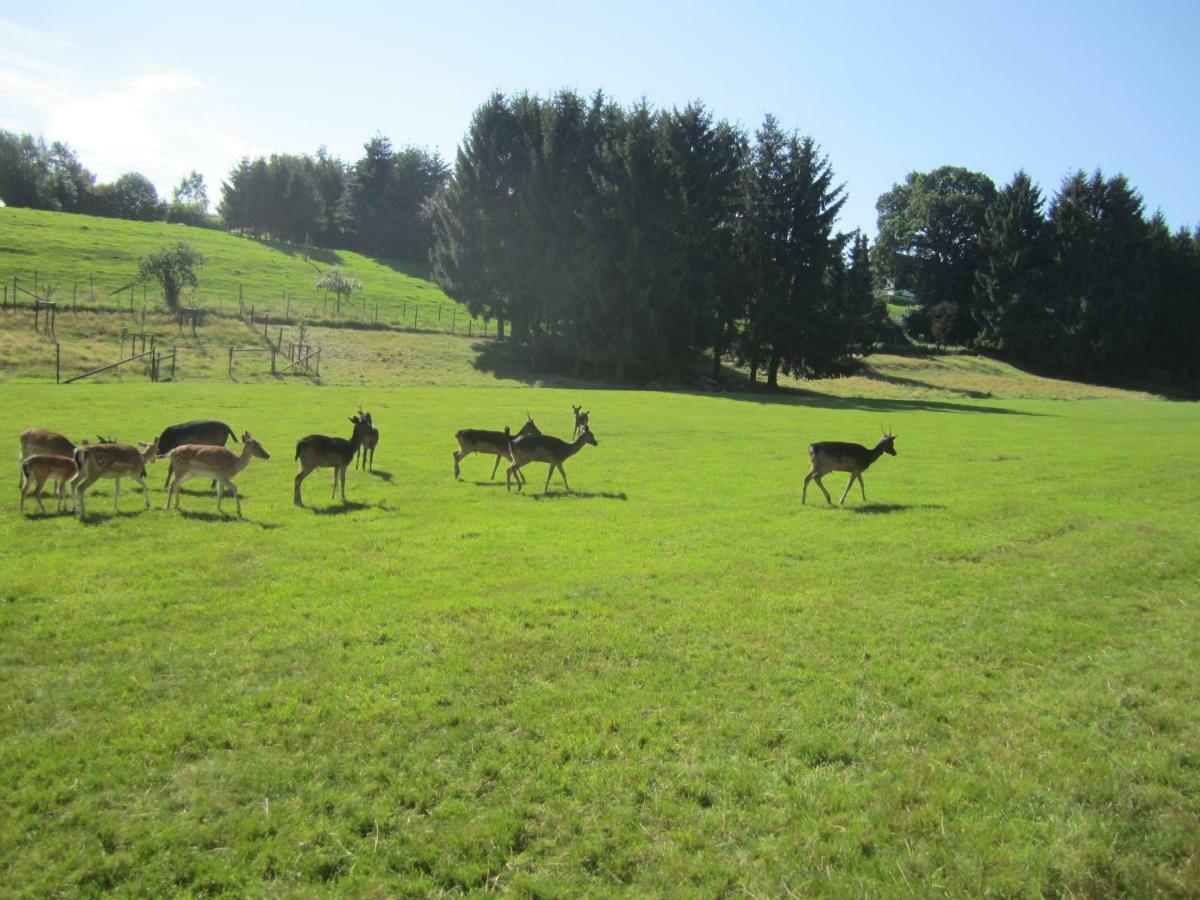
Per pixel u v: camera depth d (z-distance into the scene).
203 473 15.13
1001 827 6.27
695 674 8.80
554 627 10.02
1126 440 34.47
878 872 5.75
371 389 43.03
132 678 8.24
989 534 15.61
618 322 58.66
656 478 21.53
